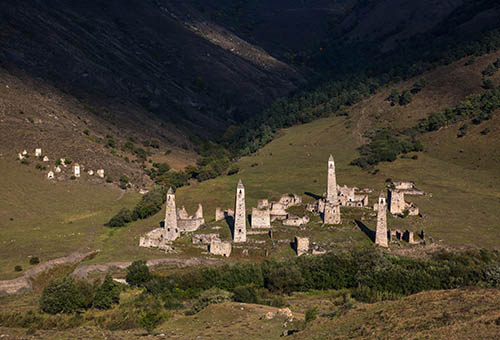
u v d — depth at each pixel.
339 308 96.38
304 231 154.62
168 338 84.81
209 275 122.00
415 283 115.62
